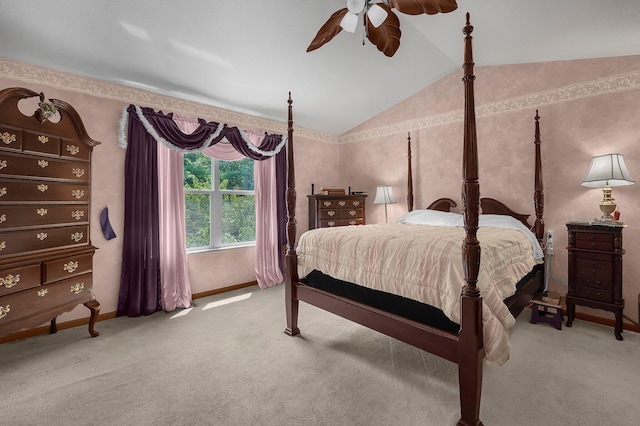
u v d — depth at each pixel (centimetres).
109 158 304
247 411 166
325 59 317
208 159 398
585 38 252
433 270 173
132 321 298
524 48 295
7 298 202
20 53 249
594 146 296
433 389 186
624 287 282
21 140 212
